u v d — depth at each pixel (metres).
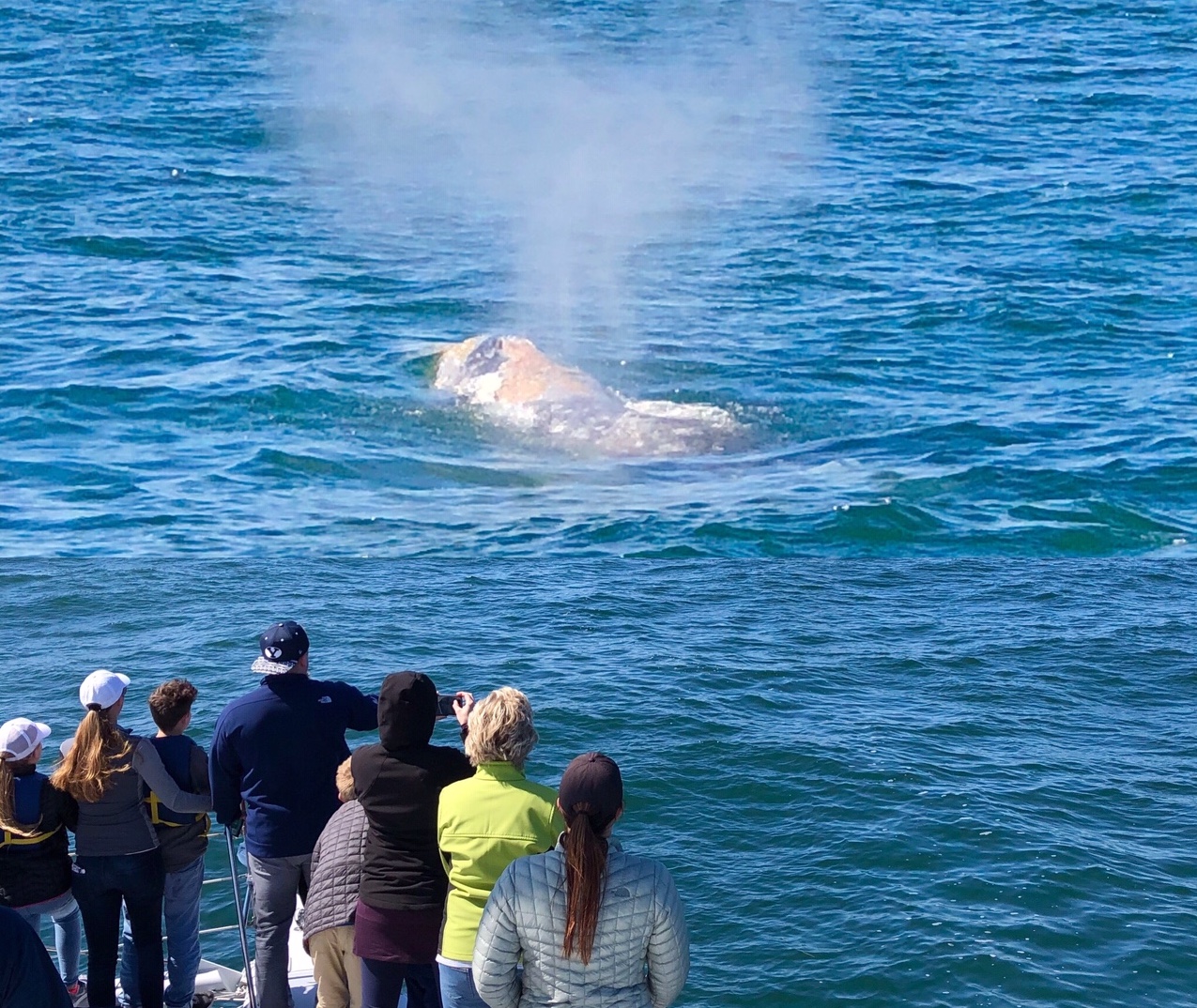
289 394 18.42
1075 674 16.11
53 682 15.51
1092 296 23.42
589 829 4.68
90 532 14.06
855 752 13.05
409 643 16.67
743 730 13.65
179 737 6.64
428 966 5.66
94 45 46.28
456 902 5.25
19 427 17.08
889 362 20.19
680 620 17.94
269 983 6.47
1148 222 28.23
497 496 15.38
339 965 6.07
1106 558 13.81
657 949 4.72
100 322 21.47
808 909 9.96
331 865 5.99
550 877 4.71
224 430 17.20
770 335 21.58
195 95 40.53
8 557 13.34
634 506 14.95
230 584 19.16
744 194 31.72
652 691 14.90
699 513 14.70
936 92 41.72
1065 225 28.20
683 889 10.30
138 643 16.78
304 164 34.06
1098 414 17.89
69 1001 4.96
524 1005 4.82
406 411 17.98
